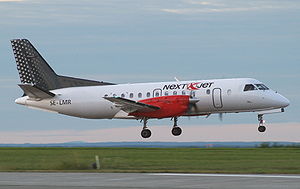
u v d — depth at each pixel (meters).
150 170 55.09
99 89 117.31
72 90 119.50
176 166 60.62
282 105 106.06
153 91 111.06
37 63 122.12
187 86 108.88
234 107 106.94
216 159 72.38
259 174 50.00
